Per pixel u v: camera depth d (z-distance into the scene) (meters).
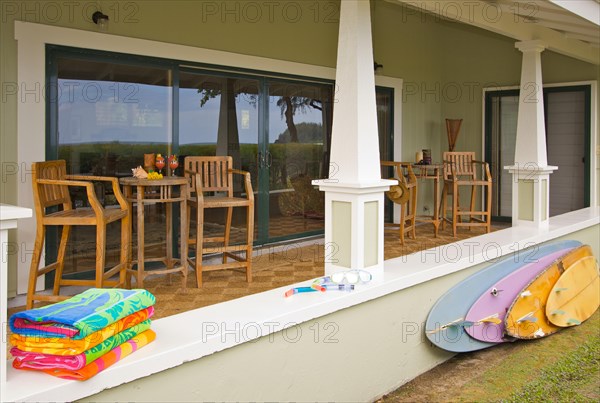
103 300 1.91
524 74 4.95
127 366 1.82
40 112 4.17
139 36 4.75
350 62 3.04
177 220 5.14
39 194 3.38
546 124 7.92
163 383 1.96
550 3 3.60
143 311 2.00
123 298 1.93
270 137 6.04
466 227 7.73
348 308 2.73
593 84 7.40
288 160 6.27
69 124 4.38
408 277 3.06
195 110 5.29
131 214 4.71
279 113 6.12
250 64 5.63
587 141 7.50
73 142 4.41
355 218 2.97
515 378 3.25
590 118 7.46
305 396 2.52
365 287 2.82
